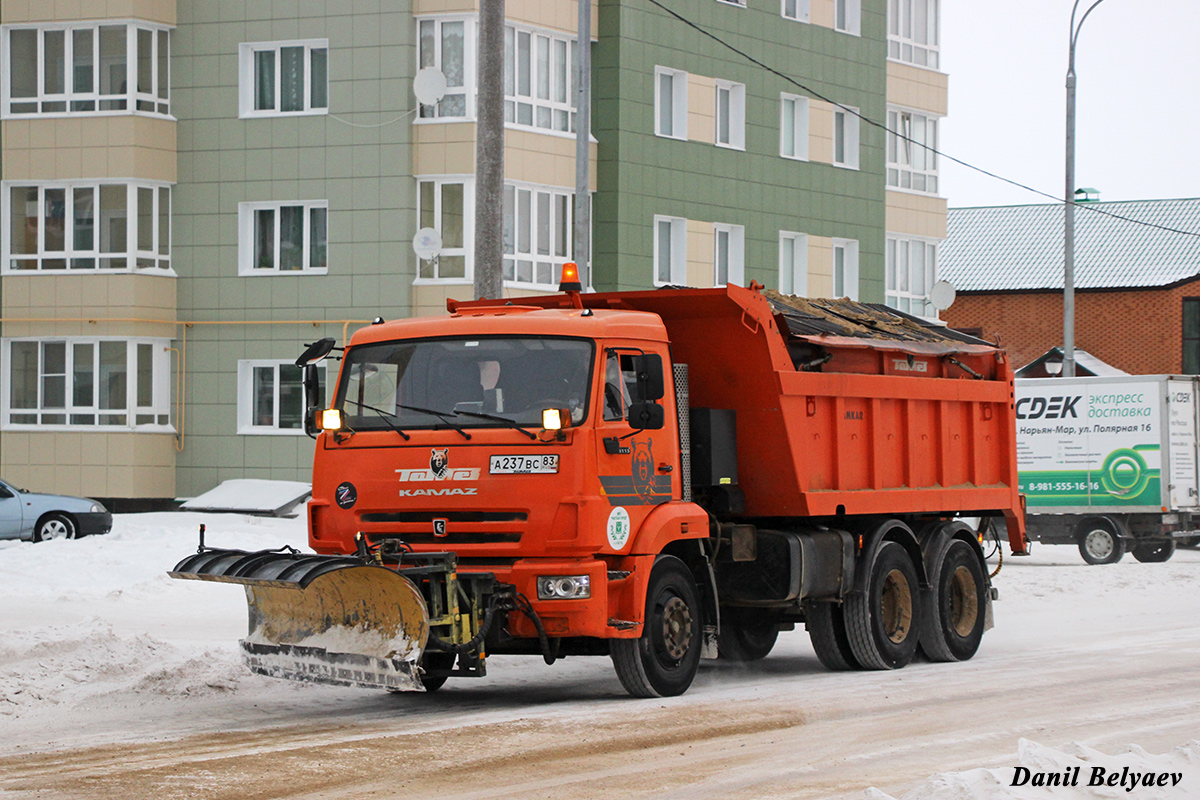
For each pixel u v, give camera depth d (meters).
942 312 62.91
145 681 12.36
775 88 39.94
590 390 11.40
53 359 34.47
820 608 14.43
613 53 35.56
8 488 27.67
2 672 12.27
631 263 35.81
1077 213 64.81
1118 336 59.69
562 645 11.98
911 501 15.31
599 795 8.43
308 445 34.12
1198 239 60.94
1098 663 14.84
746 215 39.00
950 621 15.43
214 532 26.61
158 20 34.38
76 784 8.55
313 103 34.31
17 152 34.44
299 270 34.19
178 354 34.78
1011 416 17.36
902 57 46.06
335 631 11.13
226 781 8.66
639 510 11.79
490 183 18.42
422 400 11.70
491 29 18.42
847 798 8.39
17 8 34.31
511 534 11.24
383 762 9.27
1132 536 30.14
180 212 34.72
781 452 13.47
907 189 46.00
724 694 12.50
